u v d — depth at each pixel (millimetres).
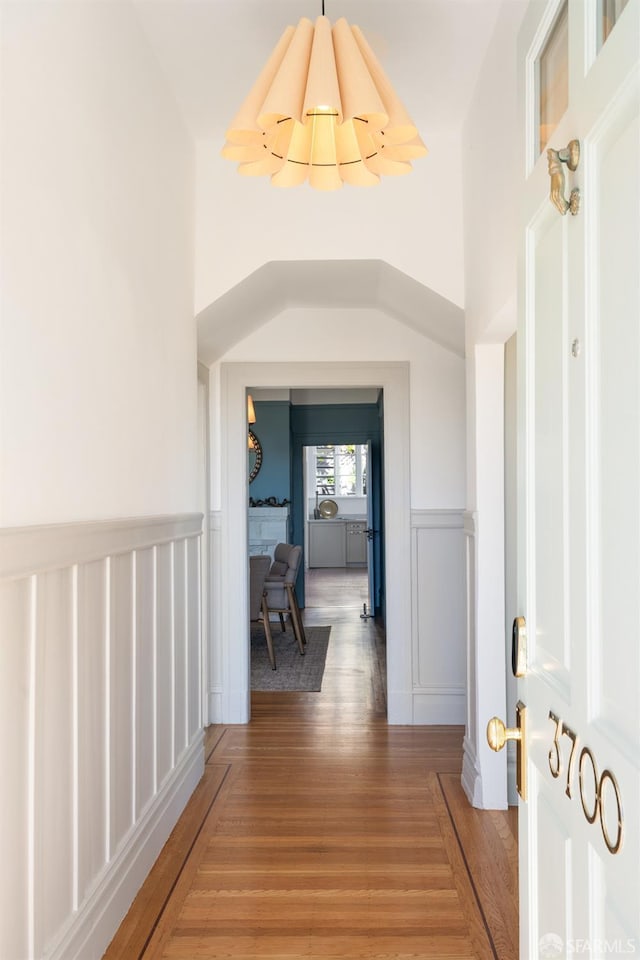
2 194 1782
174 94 3533
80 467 2285
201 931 2533
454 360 5148
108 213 2580
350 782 3957
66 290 2184
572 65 1234
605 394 1070
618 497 1017
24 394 1889
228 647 5121
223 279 4047
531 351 1504
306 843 3221
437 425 5148
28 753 1852
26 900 1840
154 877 2920
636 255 949
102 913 2391
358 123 2225
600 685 1096
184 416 3771
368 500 9875
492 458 3658
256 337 5172
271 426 10227
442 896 2768
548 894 1363
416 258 4047
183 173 3768
